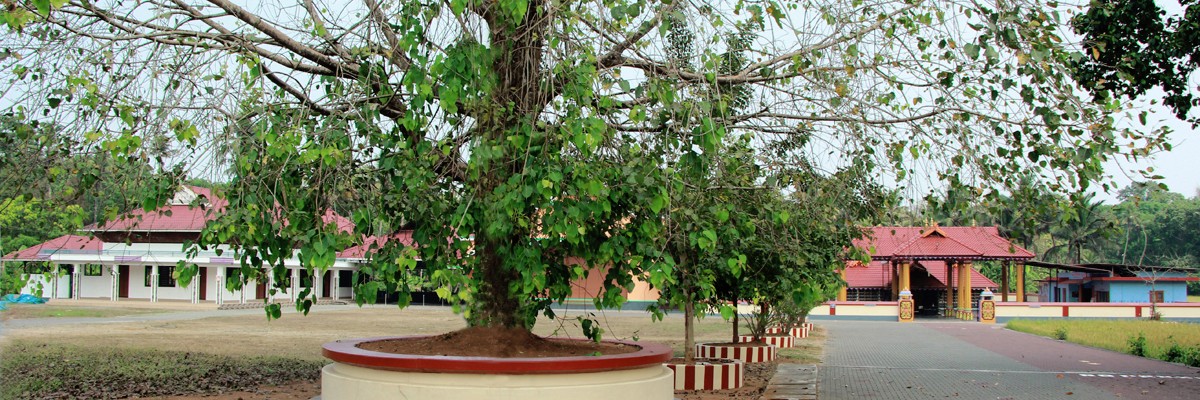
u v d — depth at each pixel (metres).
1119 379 13.87
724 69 7.23
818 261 10.65
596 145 5.31
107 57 5.96
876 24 6.25
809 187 7.20
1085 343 22.83
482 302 6.56
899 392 11.84
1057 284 47.91
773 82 6.99
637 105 5.71
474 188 5.61
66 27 6.39
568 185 5.38
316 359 14.76
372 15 6.07
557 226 5.28
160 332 21.52
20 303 35.69
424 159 5.64
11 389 9.86
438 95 5.58
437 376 5.34
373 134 5.86
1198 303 37.22
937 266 45.22
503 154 5.49
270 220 5.73
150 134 5.68
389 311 37.19
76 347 15.90
